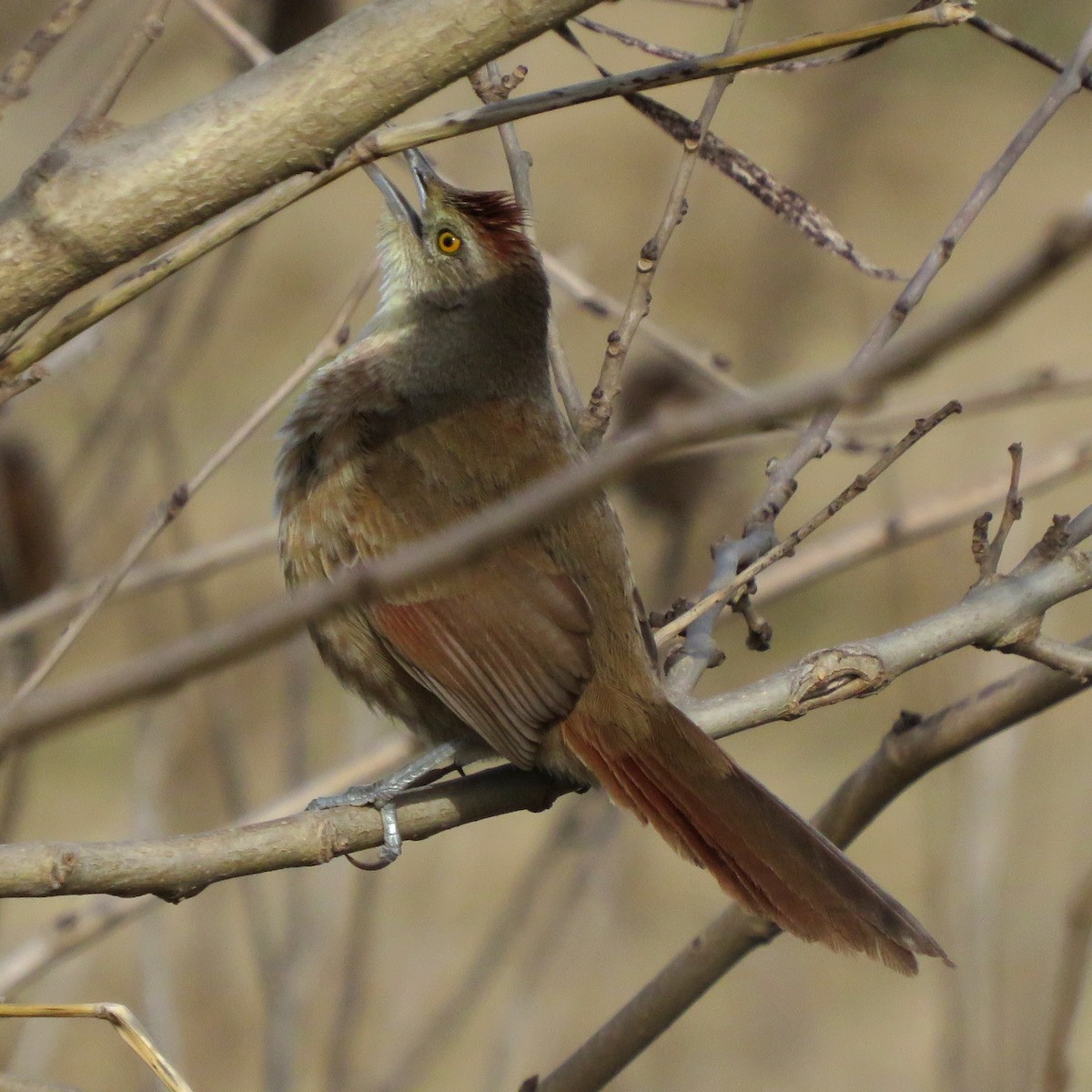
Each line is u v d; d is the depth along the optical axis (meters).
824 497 23.36
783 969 17.88
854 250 8.05
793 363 17.83
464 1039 14.63
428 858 17.69
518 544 7.81
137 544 8.02
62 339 5.52
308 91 5.30
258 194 5.55
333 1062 10.59
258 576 22.55
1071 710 17.44
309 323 25.22
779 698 7.44
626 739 7.40
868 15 20.92
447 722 8.34
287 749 12.08
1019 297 2.98
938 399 10.12
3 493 11.09
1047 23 33.06
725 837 7.13
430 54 5.25
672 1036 16.72
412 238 9.08
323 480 8.55
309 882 10.97
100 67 11.22
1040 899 11.98
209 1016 15.26
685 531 13.08
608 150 29.84
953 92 31.80
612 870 11.41
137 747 10.69
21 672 11.00
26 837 19.08
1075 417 21.00
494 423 8.58
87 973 12.75
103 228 5.34
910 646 7.18
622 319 7.86
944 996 10.26
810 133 19.58
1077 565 7.25
